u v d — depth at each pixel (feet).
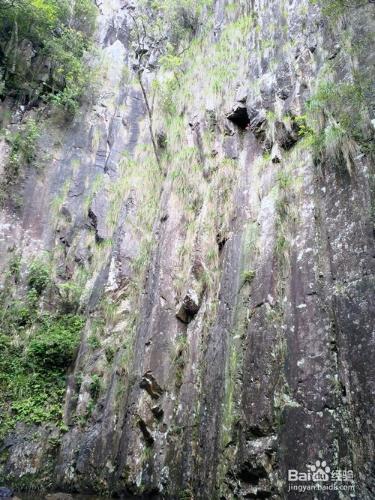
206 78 38.45
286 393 17.89
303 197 22.36
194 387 22.76
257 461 17.06
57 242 45.19
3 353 35.99
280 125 26.76
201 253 26.94
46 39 56.85
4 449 29.58
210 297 25.38
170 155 37.50
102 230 41.50
